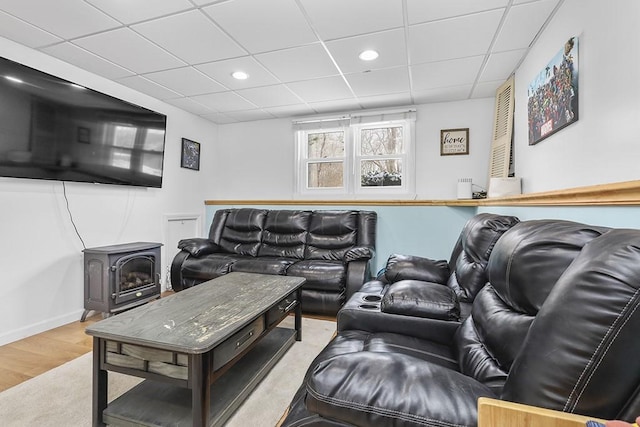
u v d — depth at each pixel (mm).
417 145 3797
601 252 653
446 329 1509
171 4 1954
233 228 3959
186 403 1489
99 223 2994
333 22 2145
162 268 3746
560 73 1866
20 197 2398
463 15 2059
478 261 1773
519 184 2623
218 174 4680
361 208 3904
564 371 583
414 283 1806
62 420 1482
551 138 2059
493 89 3320
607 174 1417
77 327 2627
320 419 774
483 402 591
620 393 548
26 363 2021
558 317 628
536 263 949
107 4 1947
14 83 2277
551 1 1899
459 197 3412
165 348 1296
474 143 3590
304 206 4156
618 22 1335
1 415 1516
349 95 3508
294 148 4328
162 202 3746
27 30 2232
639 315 549
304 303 2984
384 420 647
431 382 699
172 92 3436
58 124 2553
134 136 3223
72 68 2775
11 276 2350
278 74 2971
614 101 1364
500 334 1014
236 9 2006
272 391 1741
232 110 4059
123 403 1487
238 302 1835
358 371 738
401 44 2424
